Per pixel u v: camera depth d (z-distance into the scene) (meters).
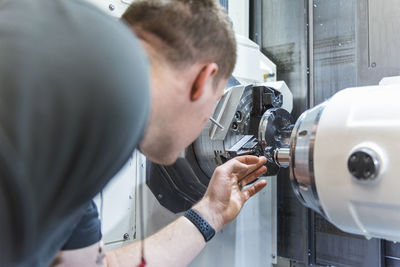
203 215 0.88
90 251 0.68
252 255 1.41
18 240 0.31
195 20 0.52
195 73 0.54
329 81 1.43
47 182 0.31
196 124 0.60
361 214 0.63
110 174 0.35
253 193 0.98
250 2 1.64
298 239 1.48
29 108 0.28
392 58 1.26
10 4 0.32
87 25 0.32
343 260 1.39
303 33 1.47
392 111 0.60
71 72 0.29
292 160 0.76
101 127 0.31
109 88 0.31
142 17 0.53
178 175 1.15
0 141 0.27
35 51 0.29
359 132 0.62
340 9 1.40
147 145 0.58
